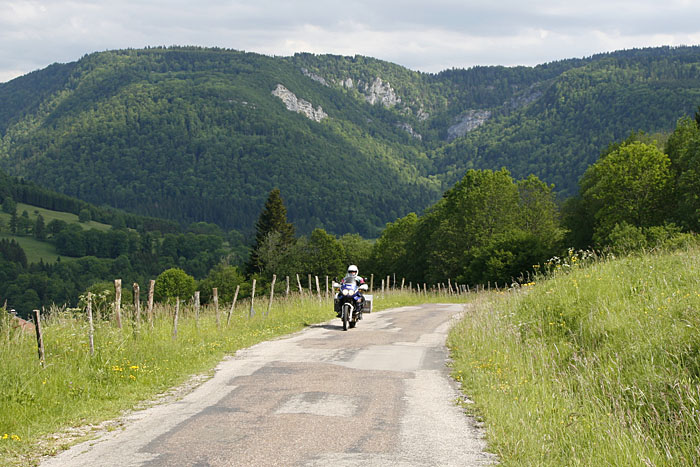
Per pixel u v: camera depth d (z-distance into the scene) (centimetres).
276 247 10069
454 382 1055
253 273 10275
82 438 737
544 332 1305
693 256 1533
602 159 6272
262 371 1160
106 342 1255
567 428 711
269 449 659
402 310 2947
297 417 801
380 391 970
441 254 7262
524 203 7200
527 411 792
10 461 646
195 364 1242
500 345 1288
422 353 1396
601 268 1620
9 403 866
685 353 888
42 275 16950
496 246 6353
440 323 2162
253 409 852
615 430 683
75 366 1087
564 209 6869
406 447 672
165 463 617
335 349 1462
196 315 1828
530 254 6094
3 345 1151
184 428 758
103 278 18775
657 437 680
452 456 643
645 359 920
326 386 1005
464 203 7206
